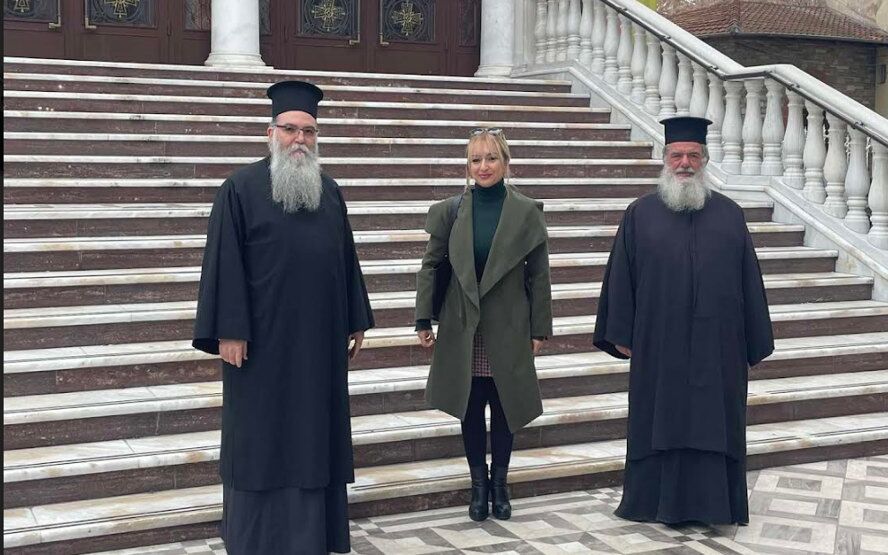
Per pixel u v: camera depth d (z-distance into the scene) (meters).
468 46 11.96
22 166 7.11
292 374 3.83
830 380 6.31
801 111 8.38
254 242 3.84
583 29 10.47
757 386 6.10
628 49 9.96
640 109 9.69
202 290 3.79
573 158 9.22
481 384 4.50
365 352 5.63
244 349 3.78
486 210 4.44
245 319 3.74
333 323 3.95
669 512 4.46
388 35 11.61
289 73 9.42
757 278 4.58
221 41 9.95
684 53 9.09
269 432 3.80
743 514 4.54
